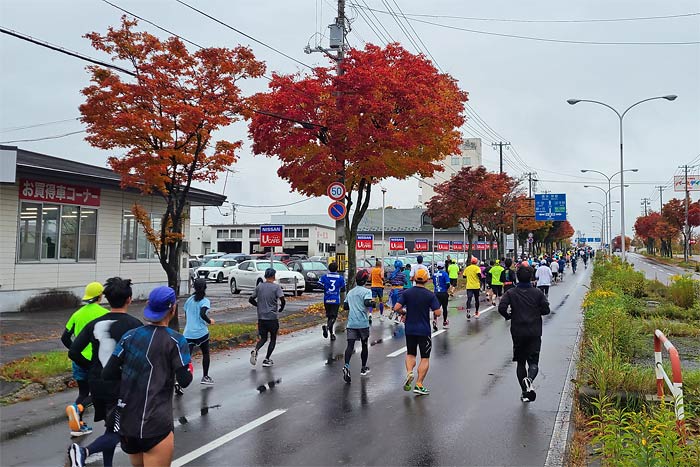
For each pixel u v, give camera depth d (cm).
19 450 621
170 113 1202
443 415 748
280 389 896
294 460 583
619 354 980
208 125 1230
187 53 1237
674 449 416
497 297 2438
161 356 422
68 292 1944
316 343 1377
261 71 1276
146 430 408
